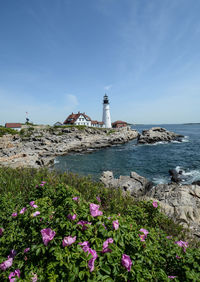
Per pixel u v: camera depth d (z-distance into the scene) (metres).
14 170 8.77
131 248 2.13
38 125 69.38
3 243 2.52
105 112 81.12
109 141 47.44
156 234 2.98
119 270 1.81
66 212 2.33
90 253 1.76
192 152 29.59
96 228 2.12
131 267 1.85
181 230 4.72
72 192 3.14
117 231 2.08
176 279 2.00
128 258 1.86
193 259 2.15
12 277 1.91
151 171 19.47
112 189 7.52
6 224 2.93
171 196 8.35
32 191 4.50
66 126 59.59
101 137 49.03
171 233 4.30
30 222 2.36
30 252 2.09
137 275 1.77
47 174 8.06
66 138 44.56
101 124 90.81
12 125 60.50
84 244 1.91
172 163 22.67
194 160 23.52
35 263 2.04
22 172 8.15
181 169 19.48
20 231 2.55
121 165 22.80
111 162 24.81
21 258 2.20
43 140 39.34
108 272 1.68
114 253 1.84
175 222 5.61
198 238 4.84
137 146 43.12
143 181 11.39
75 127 58.59
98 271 1.72
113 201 5.02
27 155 21.25
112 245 1.92
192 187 9.57
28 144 34.72
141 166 21.95
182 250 2.44
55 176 8.17
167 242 2.67
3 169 8.91
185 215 6.45
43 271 1.92
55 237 2.02
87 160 26.55
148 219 4.20
